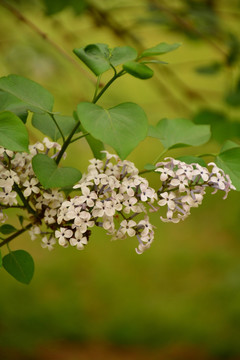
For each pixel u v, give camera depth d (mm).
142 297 10438
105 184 2109
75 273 11172
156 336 9180
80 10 4605
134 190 2215
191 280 10859
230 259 11367
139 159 13461
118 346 9109
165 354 8781
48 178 2080
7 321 9289
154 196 2129
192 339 8977
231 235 12172
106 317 9797
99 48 2143
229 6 5512
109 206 2064
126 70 2068
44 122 2457
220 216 12750
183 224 12930
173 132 2639
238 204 7105
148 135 2580
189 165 2172
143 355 8742
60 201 2156
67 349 8891
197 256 11695
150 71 2057
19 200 2590
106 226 2086
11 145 1927
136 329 9305
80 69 3613
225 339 8828
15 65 6344
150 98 9414
